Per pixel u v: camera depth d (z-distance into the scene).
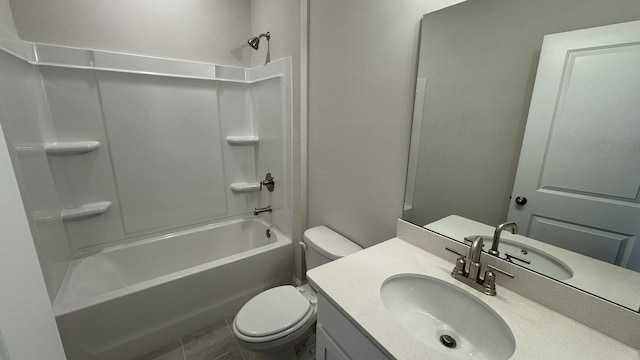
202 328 1.75
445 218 1.09
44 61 1.58
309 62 1.70
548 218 0.81
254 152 2.47
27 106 1.45
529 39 0.79
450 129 1.02
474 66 0.92
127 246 1.96
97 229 1.88
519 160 0.85
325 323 0.94
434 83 1.04
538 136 0.80
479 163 0.96
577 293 0.74
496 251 0.92
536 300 0.83
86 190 1.81
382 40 1.22
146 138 1.97
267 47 2.07
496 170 0.92
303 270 2.06
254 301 1.37
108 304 1.39
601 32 0.66
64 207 1.74
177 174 2.15
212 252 2.32
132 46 1.86
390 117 1.24
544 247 0.83
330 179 1.69
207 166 2.28
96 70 1.73
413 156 1.17
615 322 0.69
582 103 0.71
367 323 0.75
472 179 0.98
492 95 0.89
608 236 0.71
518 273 0.86
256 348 1.19
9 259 0.46
